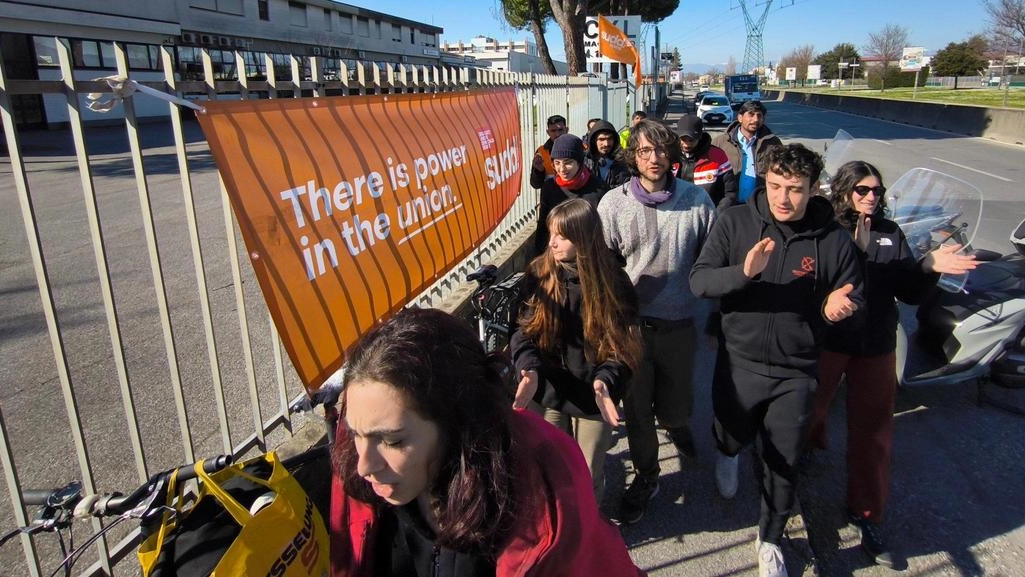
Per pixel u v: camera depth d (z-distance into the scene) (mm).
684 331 3023
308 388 2076
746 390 2629
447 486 1122
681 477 3439
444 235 3301
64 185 11141
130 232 7977
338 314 2256
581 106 9305
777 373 2557
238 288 2232
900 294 2797
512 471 1118
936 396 4195
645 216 2977
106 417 3547
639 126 2949
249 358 2299
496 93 4750
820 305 2475
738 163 5602
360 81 2762
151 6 23234
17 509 1661
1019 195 9977
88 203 1689
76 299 5570
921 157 15375
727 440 2805
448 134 3535
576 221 2316
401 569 1352
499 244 5188
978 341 3680
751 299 2533
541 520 1120
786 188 2344
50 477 2980
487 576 1205
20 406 3678
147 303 5441
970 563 2770
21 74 19766
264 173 1973
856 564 2787
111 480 2963
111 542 2520
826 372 2930
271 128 2053
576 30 15734
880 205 2803
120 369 1825
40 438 3330
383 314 2578
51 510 1443
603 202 3125
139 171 1792
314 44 29453
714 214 3045
